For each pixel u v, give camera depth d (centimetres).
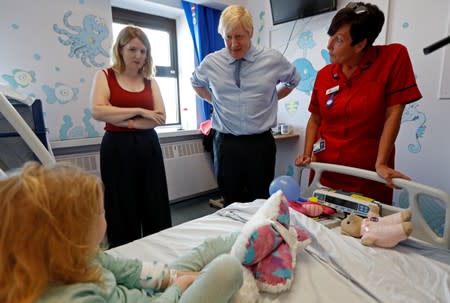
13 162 126
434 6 185
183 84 313
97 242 53
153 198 163
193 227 116
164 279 77
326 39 244
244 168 169
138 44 152
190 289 61
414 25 195
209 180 308
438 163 196
